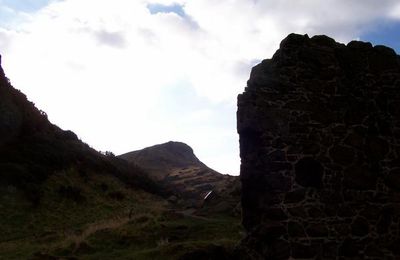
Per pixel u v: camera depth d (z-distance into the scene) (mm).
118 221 22328
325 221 8969
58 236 21375
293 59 9641
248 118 9297
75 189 31250
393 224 9203
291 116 9352
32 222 25156
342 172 9258
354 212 9109
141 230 19125
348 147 9398
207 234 18141
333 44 9922
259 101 9367
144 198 36594
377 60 10008
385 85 9898
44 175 31281
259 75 9578
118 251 16891
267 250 8820
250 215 9172
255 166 9195
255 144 9305
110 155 45656
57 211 27656
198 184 50281
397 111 9805
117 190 35344
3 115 33531
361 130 9539
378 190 9312
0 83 36531
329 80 9664
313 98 9508
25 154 32656
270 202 8969
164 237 18031
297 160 9164
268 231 8867
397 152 9602
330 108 9523
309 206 9000
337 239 8922
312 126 9359
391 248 9086
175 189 47906
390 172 9453
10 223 24469
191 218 21922
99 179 36219
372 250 9000
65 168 34250
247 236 9164
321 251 8828
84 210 29156
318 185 9109
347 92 9672
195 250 13992
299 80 9555
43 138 36562
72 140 42406
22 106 37812
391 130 9680
